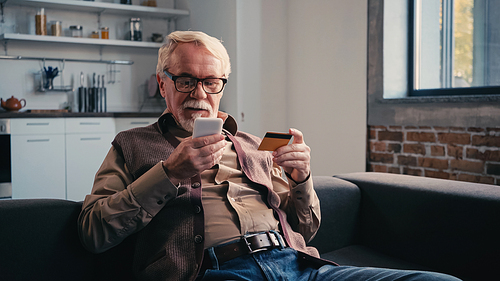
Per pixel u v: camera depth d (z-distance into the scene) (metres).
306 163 1.21
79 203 1.18
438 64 2.68
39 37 3.87
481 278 1.29
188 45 1.22
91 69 4.40
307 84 3.59
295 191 1.26
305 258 1.18
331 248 1.58
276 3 3.76
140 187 1.01
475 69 2.45
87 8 4.20
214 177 1.22
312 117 3.55
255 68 3.68
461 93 2.50
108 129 3.89
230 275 1.02
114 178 1.13
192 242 1.06
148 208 1.02
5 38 3.75
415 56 2.84
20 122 3.48
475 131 2.29
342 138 3.23
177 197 1.11
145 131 1.26
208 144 0.98
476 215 1.31
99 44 4.21
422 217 1.45
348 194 1.63
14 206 1.05
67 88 4.26
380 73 2.84
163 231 1.10
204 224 1.09
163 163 1.02
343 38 3.18
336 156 3.30
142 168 1.15
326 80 3.37
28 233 1.03
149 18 4.71
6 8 4.03
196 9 4.34
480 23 2.41
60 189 3.69
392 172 2.80
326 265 1.14
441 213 1.40
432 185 1.51
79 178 3.78
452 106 2.35
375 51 2.87
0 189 3.41
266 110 3.76
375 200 1.62
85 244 1.06
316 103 3.49
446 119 2.39
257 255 1.09
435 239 1.41
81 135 3.77
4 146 3.42
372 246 1.63
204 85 1.22
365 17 2.98
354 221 1.66
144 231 1.12
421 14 2.78
